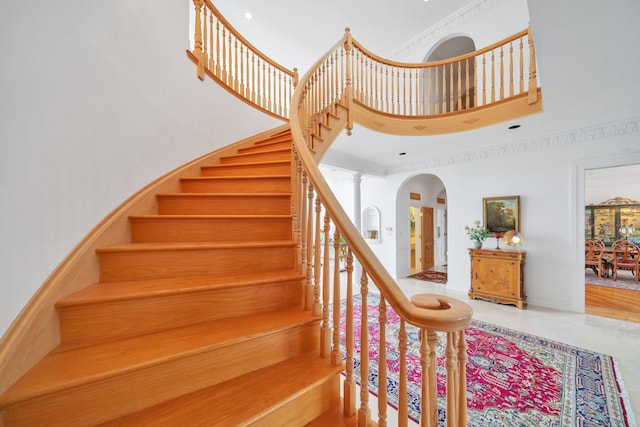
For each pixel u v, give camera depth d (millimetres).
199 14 2791
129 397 921
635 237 6875
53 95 1171
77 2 1348
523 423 1640
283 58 6125
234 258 1578
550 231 3816
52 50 1174
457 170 4852
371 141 3982
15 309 923
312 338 1371
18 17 999
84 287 1249
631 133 3184
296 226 1715
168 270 1468
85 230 1367
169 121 2301
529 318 3383
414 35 5078
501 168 4297
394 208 6039
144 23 1983
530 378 2100
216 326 1241
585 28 1640
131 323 1153
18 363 845
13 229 943
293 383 1093
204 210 2070
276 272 1610
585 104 2740
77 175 1316
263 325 1256
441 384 2037
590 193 7633
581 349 2541
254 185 2293
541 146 3883
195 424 871
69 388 829
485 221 4426
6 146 929
